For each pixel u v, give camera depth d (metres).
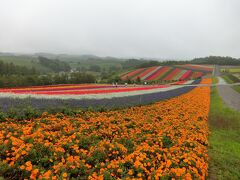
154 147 9.09
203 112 19.86
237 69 133.62
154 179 6.82
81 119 12.91
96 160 7.63
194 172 7.60
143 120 14.38
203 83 69.50
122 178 6.50
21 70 109.56
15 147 7.34
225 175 9.05
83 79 74.50
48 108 14.10
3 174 6.16
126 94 26.50
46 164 7.05
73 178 6.34
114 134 10.91
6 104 13.70
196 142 10.92
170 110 19.17
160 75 102.44
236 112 23.50
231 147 12.79
